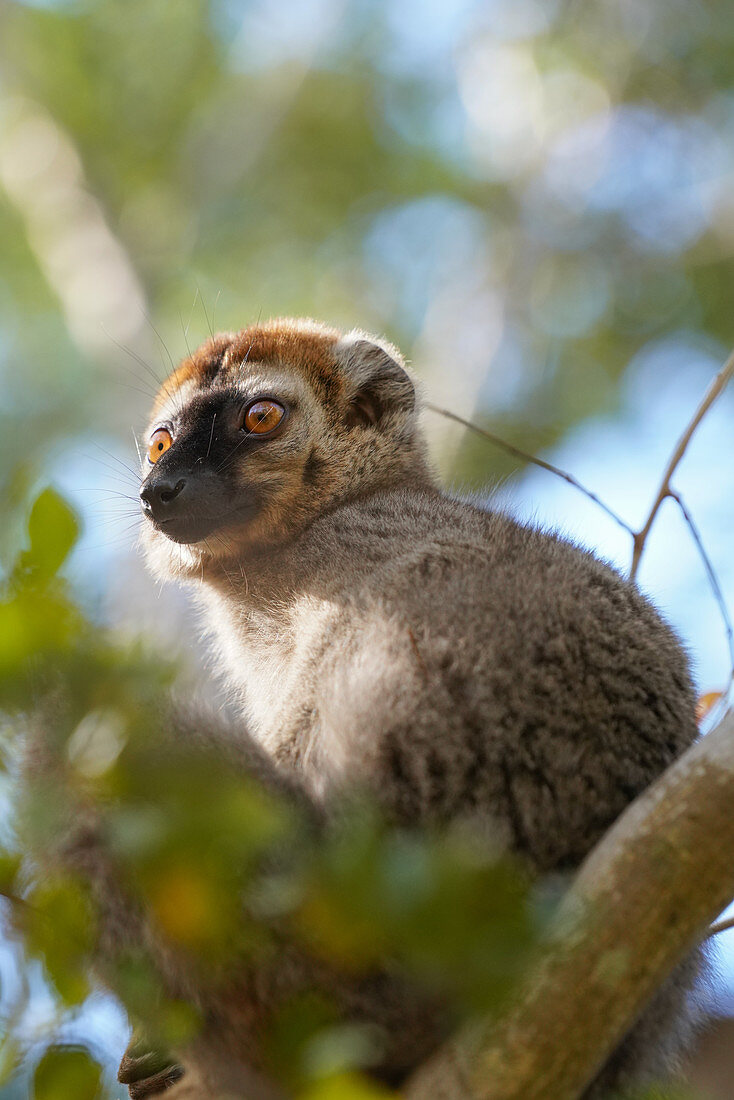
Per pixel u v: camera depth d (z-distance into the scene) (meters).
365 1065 6.64
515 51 25.61
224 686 11.34
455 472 21.66
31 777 6.43
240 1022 7.20
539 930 5.44
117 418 22.23
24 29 26.22
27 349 24.84
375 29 26.34
